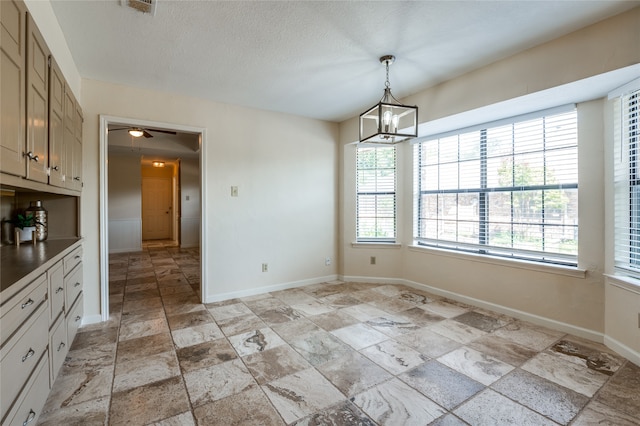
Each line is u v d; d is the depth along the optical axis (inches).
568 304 105.7
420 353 92.1
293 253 164.7
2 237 93.6
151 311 128.2
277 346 96.8
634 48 75.6
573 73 86.3
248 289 150.8
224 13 77.4
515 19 80.4
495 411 66.7
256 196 152.8
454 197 145.3
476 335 104.3
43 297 63.2
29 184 60.9
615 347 92.5
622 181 93.4
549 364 85.7
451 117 121.4
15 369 49.1
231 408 67.7
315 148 171.5
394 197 171.8
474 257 133.3
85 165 115.2
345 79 118.3
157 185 378.0
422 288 158.6
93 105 116.2
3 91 47.9
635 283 85.4
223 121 143.5
